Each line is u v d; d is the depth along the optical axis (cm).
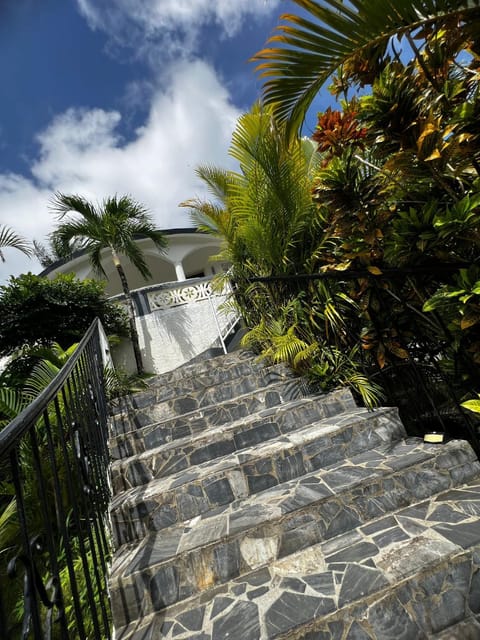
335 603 108
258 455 182
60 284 520
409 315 204
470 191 152
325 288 248
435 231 157
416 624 102
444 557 114
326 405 226
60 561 191
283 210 281
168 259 1028
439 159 149
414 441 186
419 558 116
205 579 130
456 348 172
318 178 203
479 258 152
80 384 185
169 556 134
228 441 208
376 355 222
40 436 262
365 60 161
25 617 69
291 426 217
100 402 247
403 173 164
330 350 262
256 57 141
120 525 159
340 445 188
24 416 90
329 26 126
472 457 163
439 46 149
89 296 535
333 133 177
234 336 567
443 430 187
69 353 388
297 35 132
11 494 244
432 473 157
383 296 214
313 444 186
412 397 243
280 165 263
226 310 414
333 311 239
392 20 121
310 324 280
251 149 271
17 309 476
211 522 153
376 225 188
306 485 164
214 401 272
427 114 152
